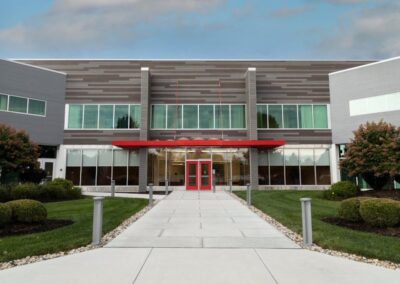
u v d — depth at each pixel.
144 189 23.55
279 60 26.19
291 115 25.61
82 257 6.07
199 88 25.78
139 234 8.20
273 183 24.78
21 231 8.15
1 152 15.92
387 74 22.92
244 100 25.70
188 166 24.39
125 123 25.08
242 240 7.49
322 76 25.98
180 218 10.84
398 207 8.30
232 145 23.38
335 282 4.79
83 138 24.84
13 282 4.76
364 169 16.36
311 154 25.25
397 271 5.27
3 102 21.94
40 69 23.92
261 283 4.74
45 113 23.92
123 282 4.76
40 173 19.89
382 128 16.67
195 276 5.02
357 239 7.20
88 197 18.55
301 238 7.69
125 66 25.72
